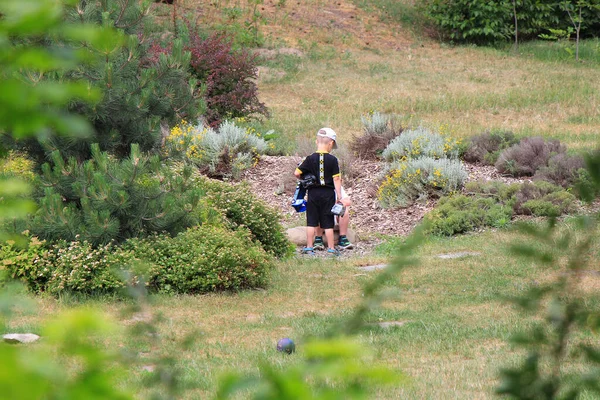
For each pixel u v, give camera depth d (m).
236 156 33.56
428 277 18.88
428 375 10.91
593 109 43.47
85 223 17.88
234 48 46.31
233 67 38.78
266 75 51.44
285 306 16.56
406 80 51.44
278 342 12.41
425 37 63.06
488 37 62.28
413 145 32.59
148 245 17.94
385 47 59.94
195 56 38.69
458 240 23.78
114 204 17.58
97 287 16.80
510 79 51.50
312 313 15.42
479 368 11.28
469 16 62.16
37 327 13.27
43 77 12.85
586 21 63.22
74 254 17.03
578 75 52.41
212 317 15.35
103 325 1.59
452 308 15.82
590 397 8.12
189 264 17.61
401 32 63.41
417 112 44.31
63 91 1.44
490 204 26.95
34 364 1.32
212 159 32.84
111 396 1.57
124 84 18.55
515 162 30.53
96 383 1.55
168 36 40.66
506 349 12.46
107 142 19.19
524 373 2.96
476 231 25.41
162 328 13.86
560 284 3.01
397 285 18.12
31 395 1.28
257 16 58.44
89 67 17.19
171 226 19.06
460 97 46.59
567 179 28.05
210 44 39.31
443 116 43.31
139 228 18.38
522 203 26.42
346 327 2.52
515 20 60.81
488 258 20.56
